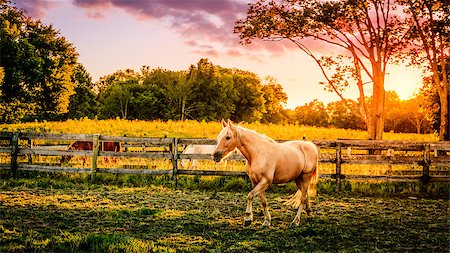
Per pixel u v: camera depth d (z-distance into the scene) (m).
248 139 7.37
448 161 11.95
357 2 17.97
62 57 45.75
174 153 12.13
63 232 6.59
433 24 18.61
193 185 11.95
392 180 11.81
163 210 8.64
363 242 6.57
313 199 10.55
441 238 6.84
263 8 20.38
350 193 11.59
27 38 43.50
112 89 73.38
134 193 10.67
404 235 7.07
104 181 12.25
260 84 78.88
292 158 7.61
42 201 9.12
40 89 43.41
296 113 112.38
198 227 7.30
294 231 7.06
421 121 81.31
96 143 12.33
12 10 44.62
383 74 19.25
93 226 7.11
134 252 5.58
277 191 11.57
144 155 12.22
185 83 70.56
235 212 8.70
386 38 18.98
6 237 6.07
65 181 11.92
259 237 6.73
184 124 38.66
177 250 5.86
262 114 79.81
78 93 61.53
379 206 9.77
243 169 14.68
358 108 20.56
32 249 5.63
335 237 6.82
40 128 32.12
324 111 106.25
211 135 32.06
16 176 12.36
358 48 19.23
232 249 6.00
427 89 24.89
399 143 12.14
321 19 18.73
